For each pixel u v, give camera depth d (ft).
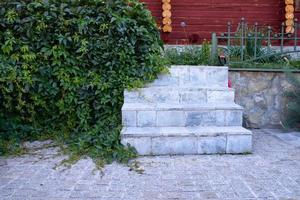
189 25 25.07
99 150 13.29
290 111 17.16
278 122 17.80
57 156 13.42
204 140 13.51
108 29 15.28
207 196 9.99
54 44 15.30
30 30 15.03
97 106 15.35
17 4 14.96
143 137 13.35
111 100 15.28
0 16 15.01
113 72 15.44
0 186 10.68
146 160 12.92
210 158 13.12
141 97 15.48
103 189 10.48
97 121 15.42
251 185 10.71
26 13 15.14
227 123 14.55
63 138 15.20
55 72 15.23
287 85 17.54
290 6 23.75
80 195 10.07
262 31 21.62
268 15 24.97
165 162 12.69
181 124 14.47
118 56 15.44
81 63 15.49
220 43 23.62
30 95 15.33
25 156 13.44
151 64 15.97
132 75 15.75
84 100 15.44
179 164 12.50
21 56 15.03
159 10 24.71
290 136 16.25
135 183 10.91
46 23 15.11
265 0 25.13
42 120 15.84
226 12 25.11
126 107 14.51
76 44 15.33
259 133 16.87
